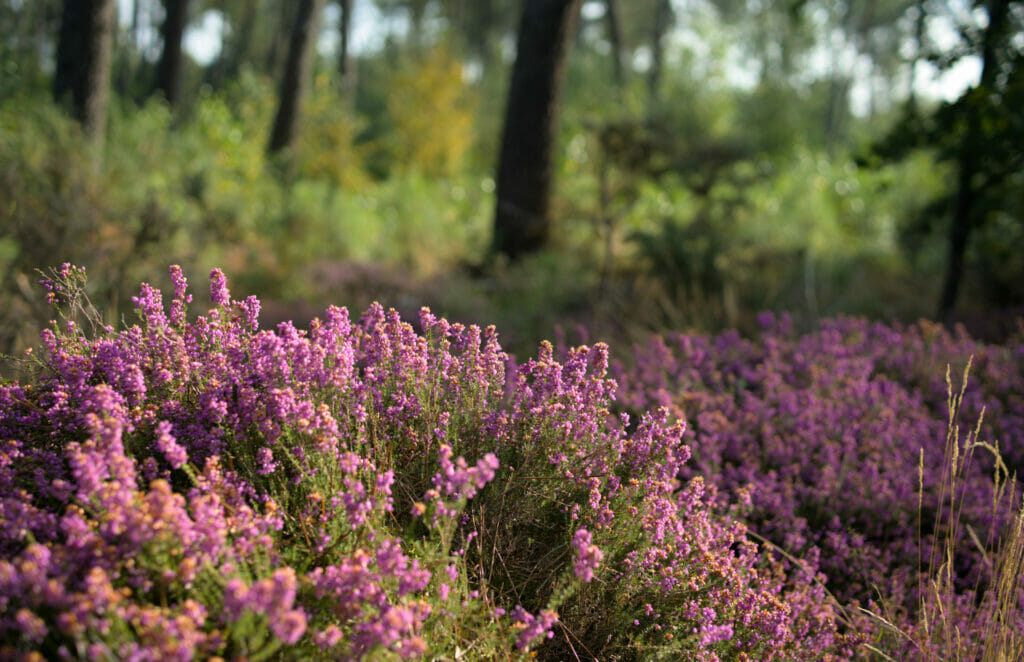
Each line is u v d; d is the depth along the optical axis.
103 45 9.78
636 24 38.75
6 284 4.81
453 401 2.90
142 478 2.16
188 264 7.11
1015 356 5.39
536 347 6.17
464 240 13.05
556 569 2.54
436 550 2.20
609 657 2.39
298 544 2.16
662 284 8.03
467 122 24.64
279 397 2.30
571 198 11.37
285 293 8.52
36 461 2.22
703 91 13.70
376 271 9.99
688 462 3.92
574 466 2.76
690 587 2.46
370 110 31.98
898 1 32.53
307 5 15.25
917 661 2.82
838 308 7.49
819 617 2.85
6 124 8.41
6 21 21.38
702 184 10.24
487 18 41.41
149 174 9.83
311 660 1.77
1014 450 4.35
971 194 7.16
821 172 14.36
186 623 1.52
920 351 5.52
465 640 2.14
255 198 11.57
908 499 3.76
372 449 2.66
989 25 6.61
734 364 5.20
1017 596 2.82
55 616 1.65
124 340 2.64
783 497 3.73
